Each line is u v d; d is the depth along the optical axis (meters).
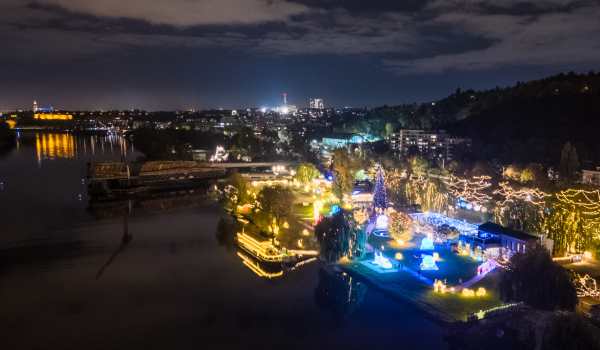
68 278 138.75
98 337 103.25
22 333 105.56
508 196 173.62
